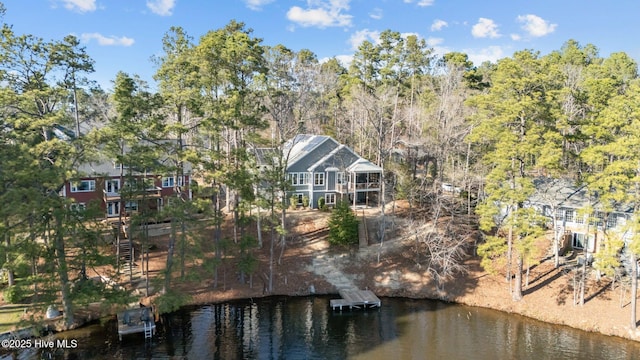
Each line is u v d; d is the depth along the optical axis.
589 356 26.25
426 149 47.53
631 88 30.52
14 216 24.00
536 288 34.31
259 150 47.09
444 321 31.11
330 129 65.38
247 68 33.28
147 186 31.30
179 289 33.47
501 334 29.11
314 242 41.59
